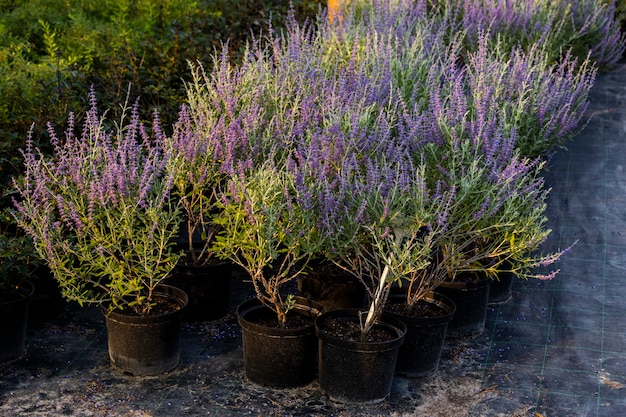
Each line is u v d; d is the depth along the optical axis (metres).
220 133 3.82
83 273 3.47
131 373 3.53
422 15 5.33
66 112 4.24
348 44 4.80
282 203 3.45
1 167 3.97
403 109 3.84
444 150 3.61
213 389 3.48
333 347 3.39
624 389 3.54
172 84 4.76
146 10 5.65
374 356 3.37
